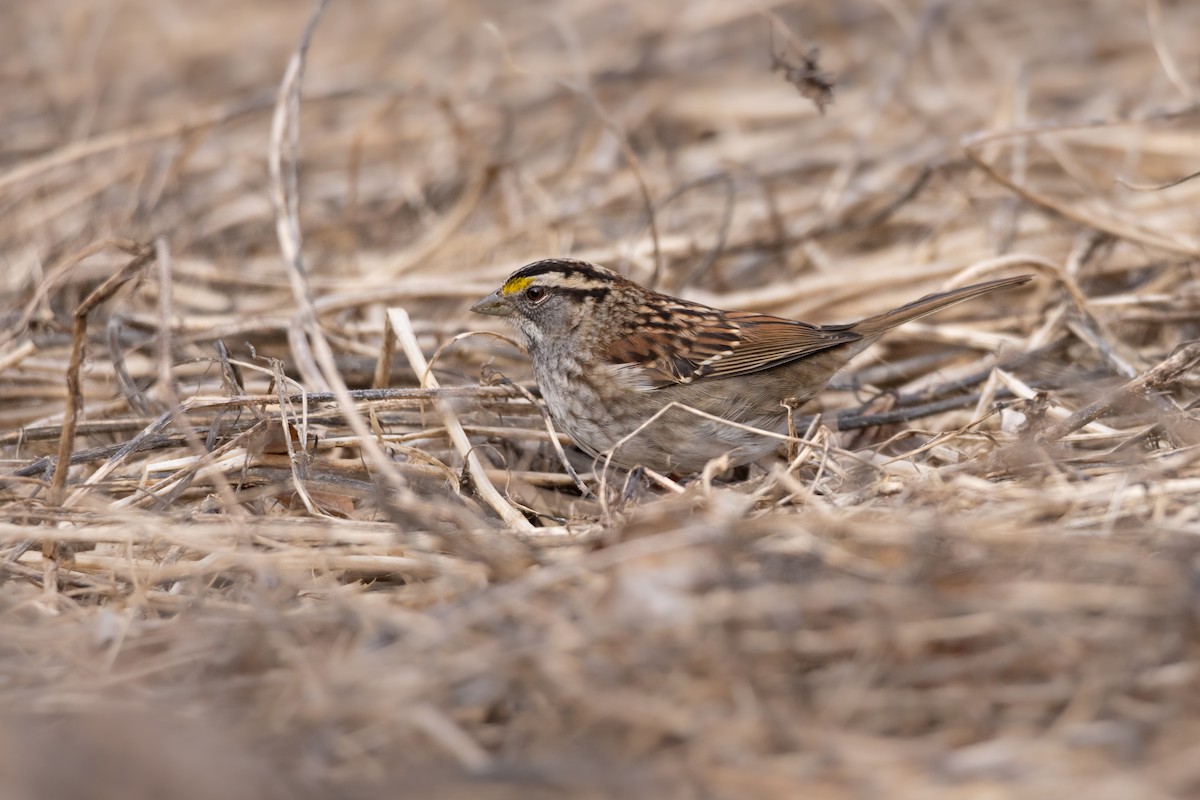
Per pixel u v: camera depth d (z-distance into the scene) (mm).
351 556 8328
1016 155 15273
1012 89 16875
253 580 8172
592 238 16047
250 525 8594
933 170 15461
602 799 5891
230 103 19953
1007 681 6535
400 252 16016
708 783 5906
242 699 6738
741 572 7125
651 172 17250
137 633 7367
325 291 14445
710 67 20500
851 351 11289
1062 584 6836
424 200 17031
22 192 16594
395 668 6605
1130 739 5996
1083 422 9750
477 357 13000
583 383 10773
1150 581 6758
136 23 22859
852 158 16938
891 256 15141
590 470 11242
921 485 8469
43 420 11344
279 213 11961
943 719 6371
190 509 9352
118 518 8656
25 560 8914
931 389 11852
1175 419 9750
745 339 10773
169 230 15617
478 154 17109
